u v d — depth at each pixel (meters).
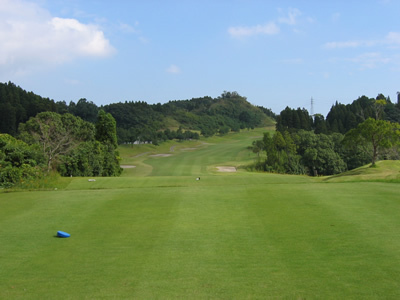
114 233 11.34
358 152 73.44
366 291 7.05
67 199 16.83
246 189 18.45
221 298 6.96
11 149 29.45
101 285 7.65
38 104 111.19
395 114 109.81
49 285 7.73
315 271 8.05
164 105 179.62
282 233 10.85
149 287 7.51
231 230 11.34
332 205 14.22
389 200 14.88
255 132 170.25
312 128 114.62
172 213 13.74
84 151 49.50
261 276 7.89
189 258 9.06
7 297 7.22
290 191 17.52
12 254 9.62
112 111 147.88
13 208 15.23
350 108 114.81
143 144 114.50
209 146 122.44
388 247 9.35
